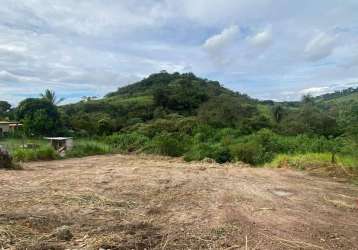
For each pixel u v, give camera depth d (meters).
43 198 6.14
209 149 19.55
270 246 4.21
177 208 5.93
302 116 33.62
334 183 8.92
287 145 18.61
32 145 19.59
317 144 16.88
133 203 6.10
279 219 5.42
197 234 4.53
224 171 11.18
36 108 34.62
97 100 60.16
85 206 5.67
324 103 58.47
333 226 5.12
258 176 10.06
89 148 22.12
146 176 9.53
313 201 6.75
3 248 3.66
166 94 51.03
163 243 4.13
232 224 5.05
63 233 4.13
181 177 9.48
